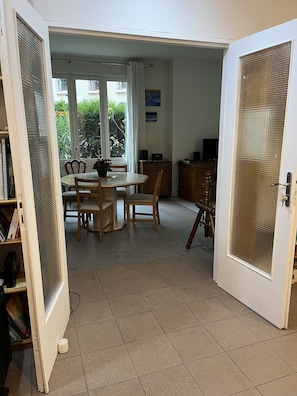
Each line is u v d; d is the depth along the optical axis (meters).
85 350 1.84
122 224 4.31
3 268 1.77
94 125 5.91
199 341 1.91
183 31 2.13
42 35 1.68
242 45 2.10
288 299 1.98
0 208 1.71
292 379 1.61
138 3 2.00
